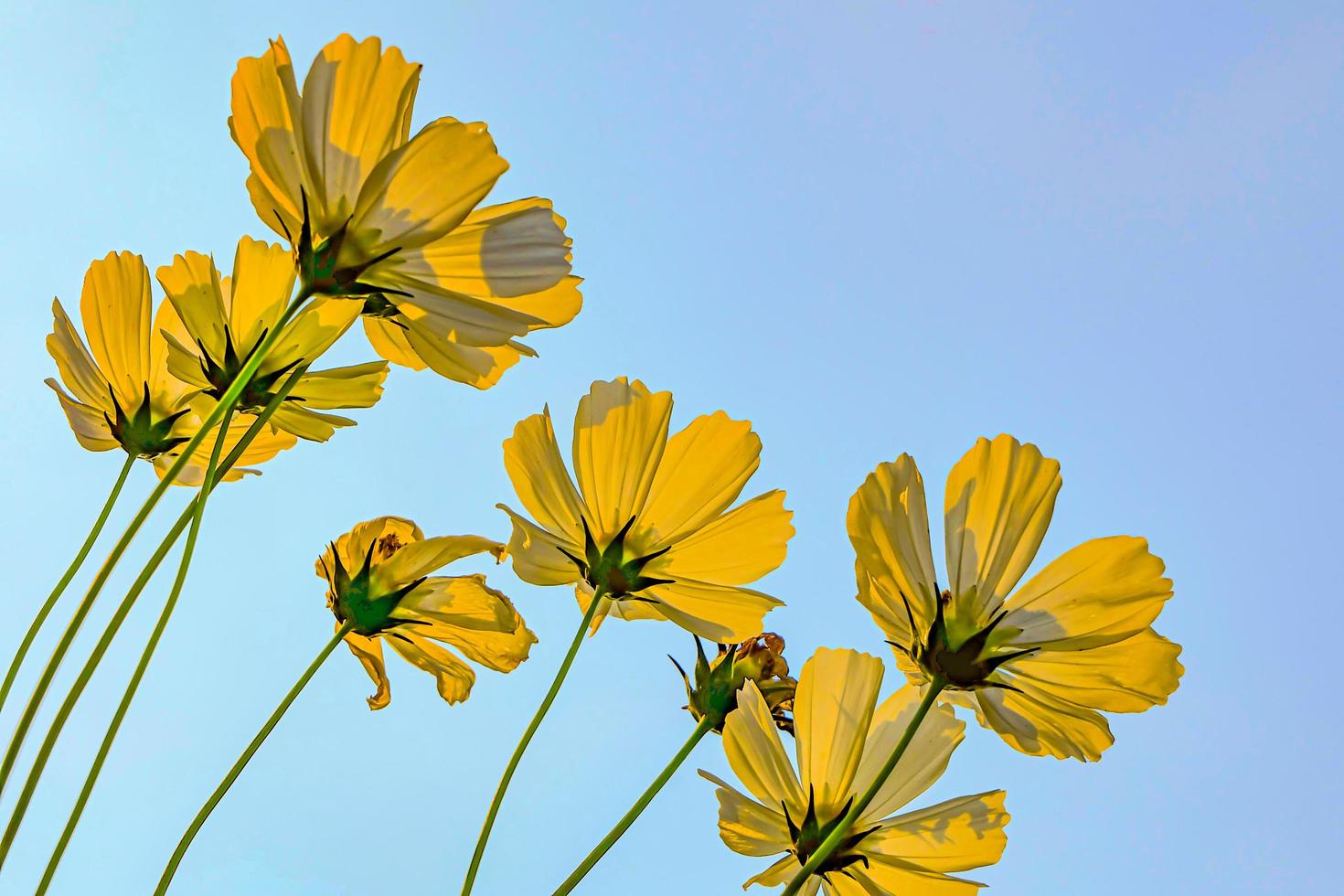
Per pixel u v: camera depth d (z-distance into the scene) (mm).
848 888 780
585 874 743
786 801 782
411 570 789
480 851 743
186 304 781
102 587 728
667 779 751
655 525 803
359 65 750
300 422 794
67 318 780
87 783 714
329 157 750
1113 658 769
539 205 772
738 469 806
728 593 799
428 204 752
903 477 771
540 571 791
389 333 789
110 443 788
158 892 725
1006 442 779
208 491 733
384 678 809
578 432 804
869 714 789
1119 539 774
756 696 787
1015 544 773
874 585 762
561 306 780
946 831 778
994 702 770
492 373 788
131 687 720
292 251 751
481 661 804
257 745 745
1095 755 770
